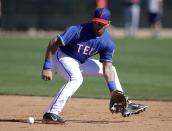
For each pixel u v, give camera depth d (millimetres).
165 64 53125
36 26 90500
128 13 82375
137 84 39625
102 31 23250
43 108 28703
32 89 35938
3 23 87938
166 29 98375
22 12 90000
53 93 34219
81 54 23703
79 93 34438
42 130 22281
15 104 29875
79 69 23922
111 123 24469
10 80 40281
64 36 23125
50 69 23375
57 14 92188
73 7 93188
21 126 23156
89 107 29203
